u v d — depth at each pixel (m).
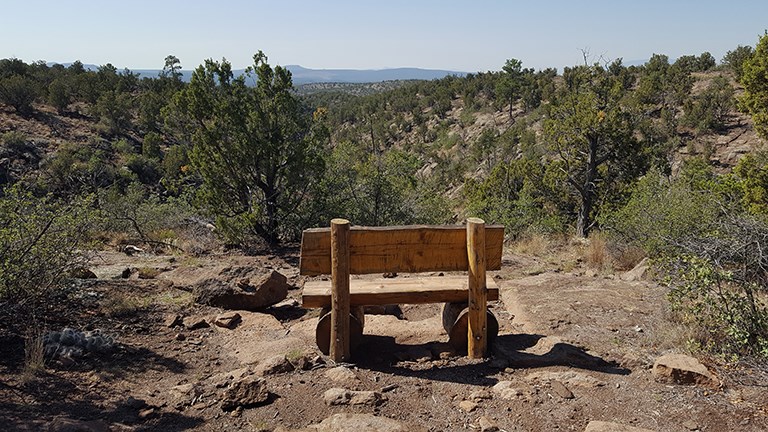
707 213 8.84
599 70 28.80
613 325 5.33
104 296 6.22
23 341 4.72
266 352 4.80
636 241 9.71
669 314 5.32
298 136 12.88
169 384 4.14
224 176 12.16
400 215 14.72
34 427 3.18
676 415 3.50
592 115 26.62
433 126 98.12
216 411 3.63
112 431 3.23
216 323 5.72
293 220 12.87
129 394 3.90
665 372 3.98
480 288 4.54
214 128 12.02
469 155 67.75
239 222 11.59
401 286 4.79
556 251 12.27
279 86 12.09
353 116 124.62
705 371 3.94
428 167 71.50
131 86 76.19
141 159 45.38
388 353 4.77
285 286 6.80
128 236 12.28
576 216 28.78
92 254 8.66
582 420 3.49
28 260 5.16
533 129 65.56
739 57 68.38
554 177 28.03
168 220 14.15
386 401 3.76
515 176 30.47
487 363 4.50
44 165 38.38
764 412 3.49
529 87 86.56
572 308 5.89
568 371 4.22
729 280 4.79
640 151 27.83
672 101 60.53
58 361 4.32
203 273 7.22
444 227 4.54
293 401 3.76
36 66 77.06
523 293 6.77
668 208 9.48
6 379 3.92
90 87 64.69
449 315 4.96
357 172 14.52
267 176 12.24
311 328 5.47
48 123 51.44
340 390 3.79
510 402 3.73
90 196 6.16
